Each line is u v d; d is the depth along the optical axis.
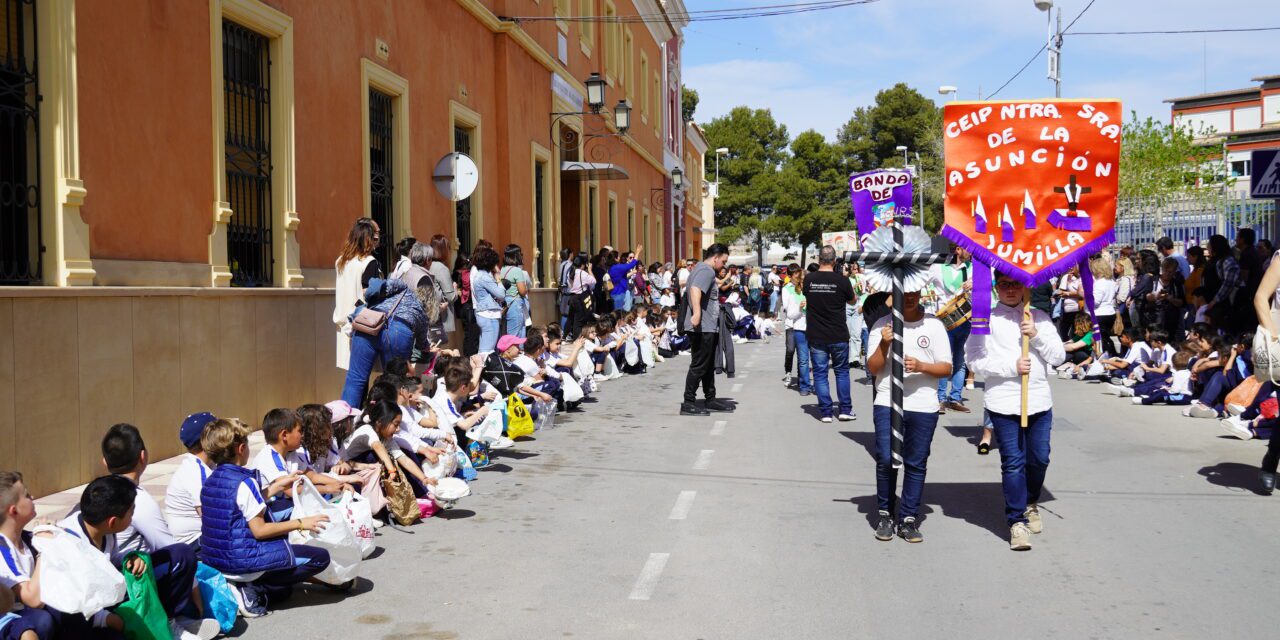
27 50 7.05
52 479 6.86
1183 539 6.28
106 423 7.41
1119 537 6.33
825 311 11.30
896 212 12.02
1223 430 10.48
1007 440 6.12
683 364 18.81
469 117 16.38
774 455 9.22
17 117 6.99
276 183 10.24
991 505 7.22
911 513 6.27
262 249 10.12
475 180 14.63
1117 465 8.63
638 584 5.43
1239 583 5.37
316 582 5.28
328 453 6.73
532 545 6.25
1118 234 26.03
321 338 10.91
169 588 4.55
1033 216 6.29
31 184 7.08
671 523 6.76
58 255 7.11
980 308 6.18
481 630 4.74
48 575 3.88
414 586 5.44
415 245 10.40
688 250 50.66
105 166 7.60
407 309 9.18
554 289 21.23
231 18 9.48
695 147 54.84
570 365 12.40
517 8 18.62
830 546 6.16
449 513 7.09
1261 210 21.28
